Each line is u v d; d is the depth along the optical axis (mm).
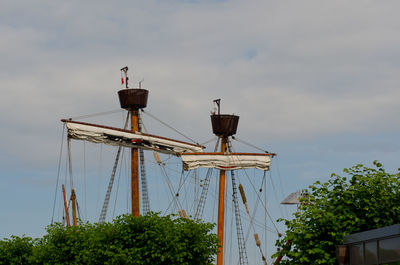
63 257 67750
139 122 103312
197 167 107312
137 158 102500
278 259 53562
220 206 109938
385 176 52469
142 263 63531
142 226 65938
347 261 43594
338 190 52500
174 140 107438
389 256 36781
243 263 109875
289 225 50531
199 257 66188
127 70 104875
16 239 73250
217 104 111875
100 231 66938
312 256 48969
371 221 50406
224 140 111500
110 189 103500
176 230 65938
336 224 48750
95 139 96125
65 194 101188
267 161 111875
